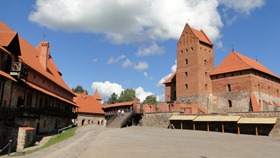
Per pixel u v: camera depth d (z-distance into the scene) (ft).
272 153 79.71
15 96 110.11
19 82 108.88
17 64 106.83
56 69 207.31
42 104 141.59
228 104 207.62
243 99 198.08
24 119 116.78
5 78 97.60
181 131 150.82
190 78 219.41
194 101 212.23
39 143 110.32
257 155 75.61
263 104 201.46
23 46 151.02
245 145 96.89
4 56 102.94
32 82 129.59
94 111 257.55
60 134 132.57
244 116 150.92
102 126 192.95
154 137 116.06
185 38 231.09
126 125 192.75
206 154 74.74
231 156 72.74
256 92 198.80
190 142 101.14
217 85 217.97
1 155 78.95
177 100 225.56
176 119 175.32
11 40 104.88
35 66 141.59
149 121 198.80
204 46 225.76
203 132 146.20
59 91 175.22
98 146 83.71
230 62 217.77
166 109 197.16
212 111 216.74
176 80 230.48
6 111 94.22
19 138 96.32
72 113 189.47
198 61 217.56
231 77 208.85
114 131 142.20
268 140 116.37
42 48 169.99
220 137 123.44
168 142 99.30
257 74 203.82
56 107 166.71
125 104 232.73
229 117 153.38
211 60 228.84
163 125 186.09
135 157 66.85
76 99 254.88
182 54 230.68
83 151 74.02
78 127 176.55
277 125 136.87
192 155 72.43
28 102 124.36
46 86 150.00
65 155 68.85
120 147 82.53
